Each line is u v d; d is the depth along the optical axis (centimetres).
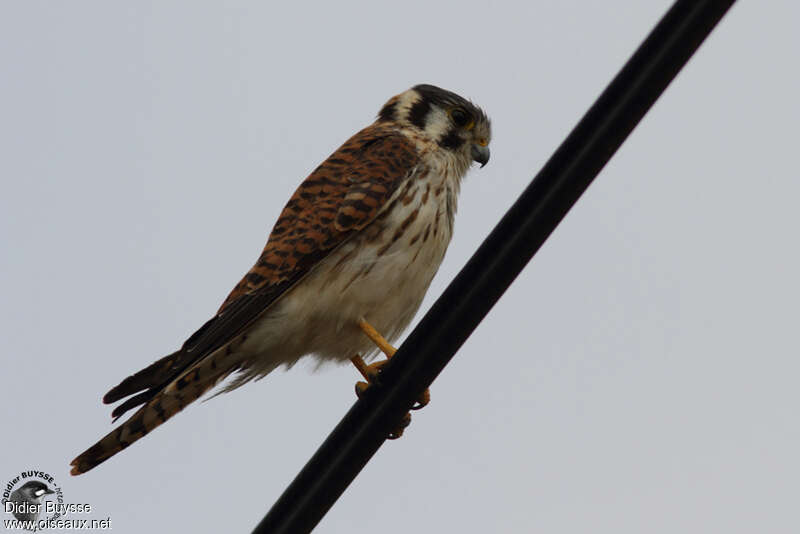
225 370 1094
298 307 1068
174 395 1071
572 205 721
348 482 818
